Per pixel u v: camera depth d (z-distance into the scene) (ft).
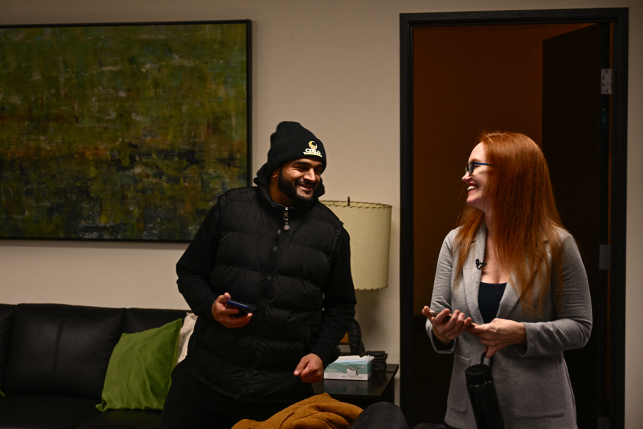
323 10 10.50
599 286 10.31
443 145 20.71
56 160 11.03
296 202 6.25
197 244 6.52
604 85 10.21
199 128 10.69
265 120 10.68
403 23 10.30
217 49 10.59
